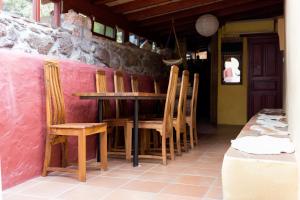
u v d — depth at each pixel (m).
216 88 8.80
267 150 1.89
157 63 7.57
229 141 5.70
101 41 5.02
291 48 2.26
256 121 3.78
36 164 3.21
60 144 3.61
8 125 2.85
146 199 2.52
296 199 1.66
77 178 3.17
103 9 5.25
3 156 2.78
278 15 8.23
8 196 2.59
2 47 2.95
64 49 3.99
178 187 2.86
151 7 5.93
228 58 8.78
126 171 3.48
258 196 1.73
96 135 4.39
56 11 3.96
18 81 2.98
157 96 3.97
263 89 8.52
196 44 10.15
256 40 8.55
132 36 6.51
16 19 3.15
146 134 4.57
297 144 1.68
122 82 5.24
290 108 2.54
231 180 1.77
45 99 3.34
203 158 4.20
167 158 4.21
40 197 2.56
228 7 7.23
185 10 6.75
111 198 2.55
